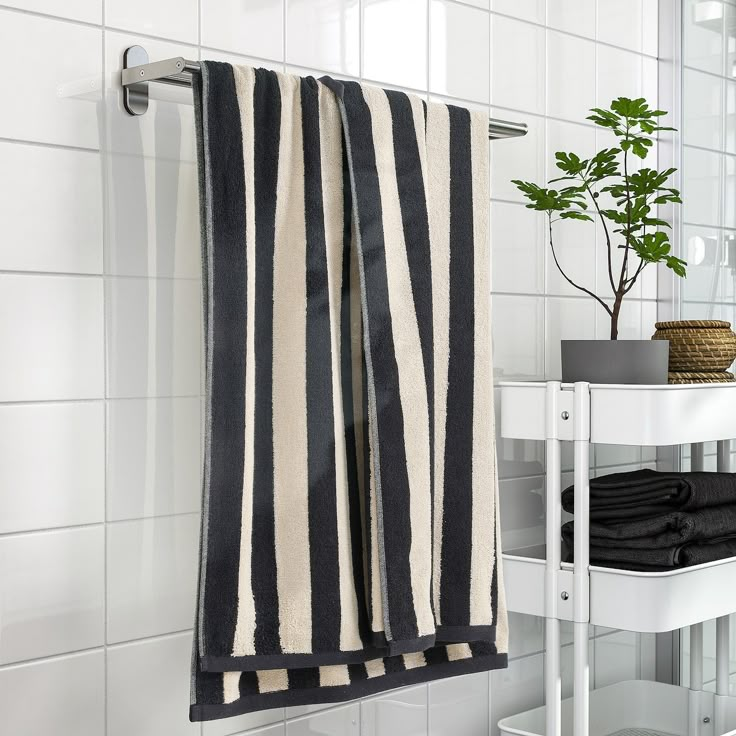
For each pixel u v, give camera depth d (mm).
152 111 1201
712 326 1550
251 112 1106
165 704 1225
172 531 1228
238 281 1083
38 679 1113
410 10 1489
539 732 1650
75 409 1139
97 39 1149
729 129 1792
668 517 1432
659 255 1488
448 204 1304
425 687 1535
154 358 1208
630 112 1470
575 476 1419
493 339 1609
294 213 1156
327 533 1163
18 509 1095
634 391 1369
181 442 1234
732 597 1482
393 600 1178
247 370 1097
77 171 1136
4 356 1082
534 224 1671
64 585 1133
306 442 1155
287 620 1138
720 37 1803
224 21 1271
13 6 1081
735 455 1812
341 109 1191
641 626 1372
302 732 1378
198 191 1127
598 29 1772
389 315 1205
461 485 1309
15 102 1085
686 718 1752
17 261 1090
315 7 1370
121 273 1176
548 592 1446
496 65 1609
